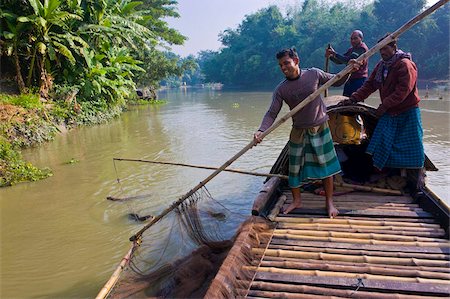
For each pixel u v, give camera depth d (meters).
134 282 3.21
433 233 3.22
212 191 6.08
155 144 10.27
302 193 4.29
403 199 3.97
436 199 3.52
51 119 12.27
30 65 13.61
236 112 17.81
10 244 4.62
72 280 3.85
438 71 32.94
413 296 2.42
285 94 3.39
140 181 6.83
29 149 9.98
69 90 14.13
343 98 5.31
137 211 5.45
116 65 17.09
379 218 3.57
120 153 9.30
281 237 3.25
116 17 16.09
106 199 6.00
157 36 25.91
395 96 3.76
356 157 5.03
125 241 4.57
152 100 26.69
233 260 2.73
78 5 13.70
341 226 3.41
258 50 52.25
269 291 2.57
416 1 34.38
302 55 43.81
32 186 6.80
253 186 6.27
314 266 2.79
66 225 5.09
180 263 3.48
